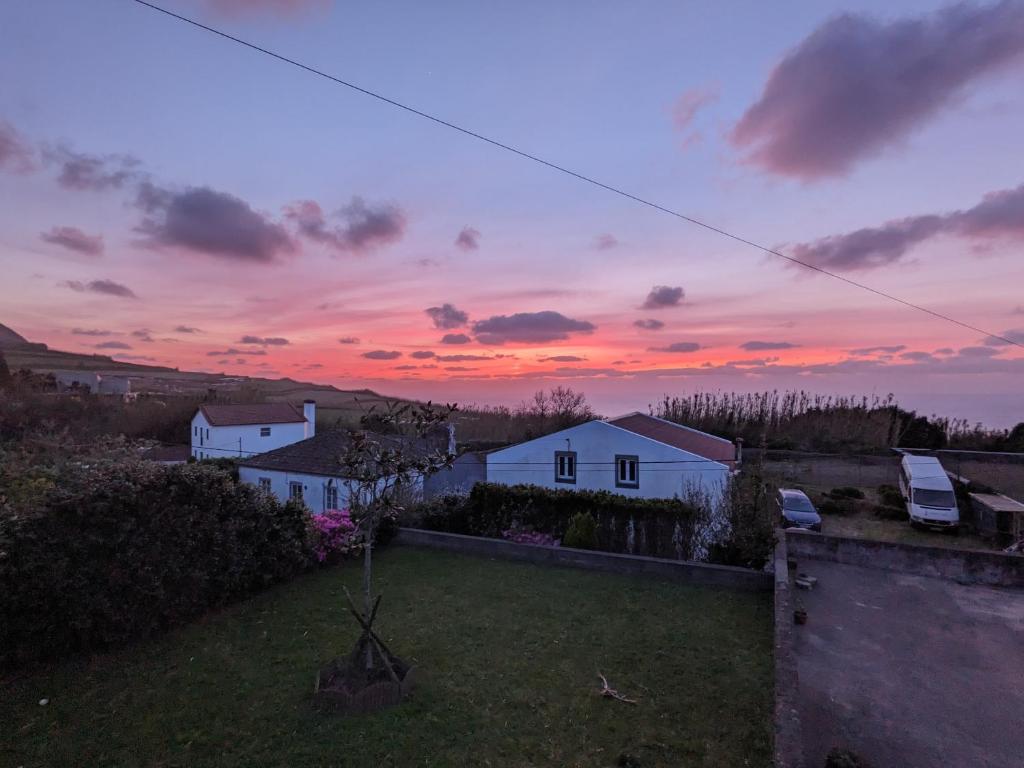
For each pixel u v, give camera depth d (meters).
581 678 7.77
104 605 8.22
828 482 31.72
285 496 23.53
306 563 12.46
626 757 5.96
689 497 16.84
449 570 12.88
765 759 6.00
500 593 11.27
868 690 7.34
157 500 9.12
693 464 20.39
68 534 7.95
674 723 6.68
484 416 50.41
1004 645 8.71
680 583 11.96
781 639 7.52
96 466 8.83
